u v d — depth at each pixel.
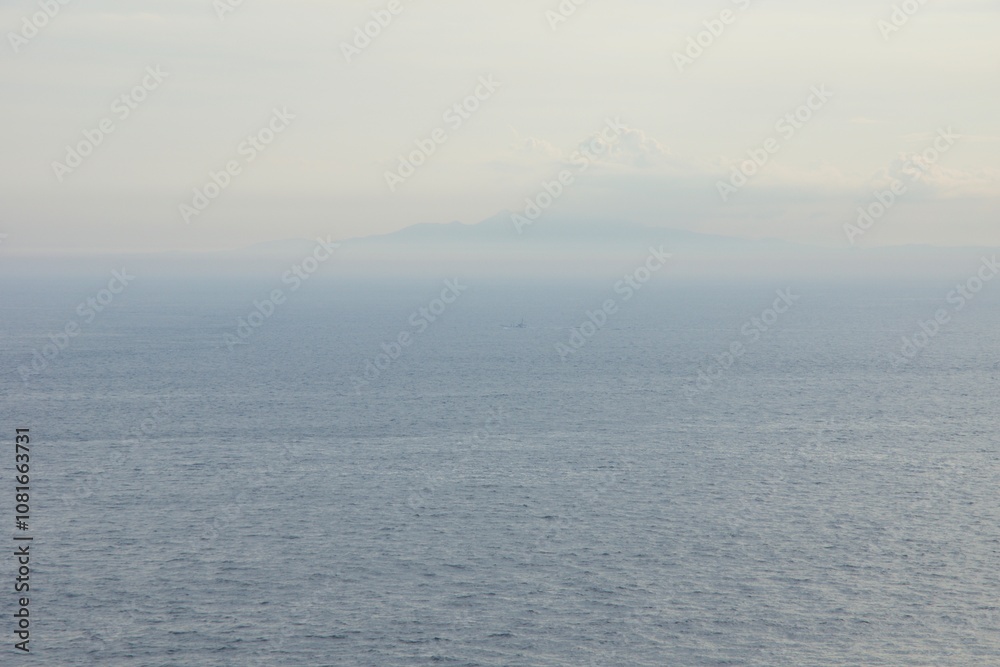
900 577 80.50
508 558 85.31
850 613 73.12
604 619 72.12
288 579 80.50
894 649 67.25
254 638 69.12
